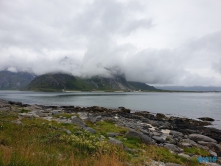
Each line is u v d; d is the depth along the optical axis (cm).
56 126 1975
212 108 7588
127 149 1390
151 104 9394
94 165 828
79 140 1283
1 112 2770
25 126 1653
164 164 1206
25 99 12019
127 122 3669
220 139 2825
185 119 4622
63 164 778
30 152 826
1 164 624
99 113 5294
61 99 12612
